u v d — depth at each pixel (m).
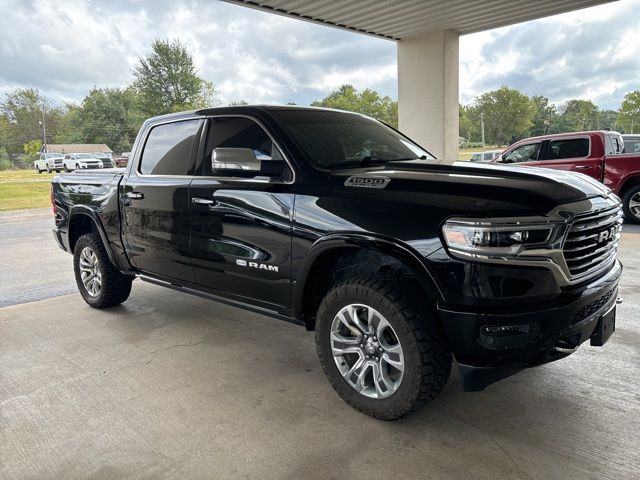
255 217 3.10
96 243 4.65
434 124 10.73
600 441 2.40
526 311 2.23
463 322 2.29
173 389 3.11
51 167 39.25
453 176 2.65
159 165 3.98
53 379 3.31
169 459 2.38
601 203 2.56
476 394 2.93
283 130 3.17
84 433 2.64
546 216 2.25
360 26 10.03
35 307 5.02
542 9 9.22
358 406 2.73
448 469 2.24
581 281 2.42
